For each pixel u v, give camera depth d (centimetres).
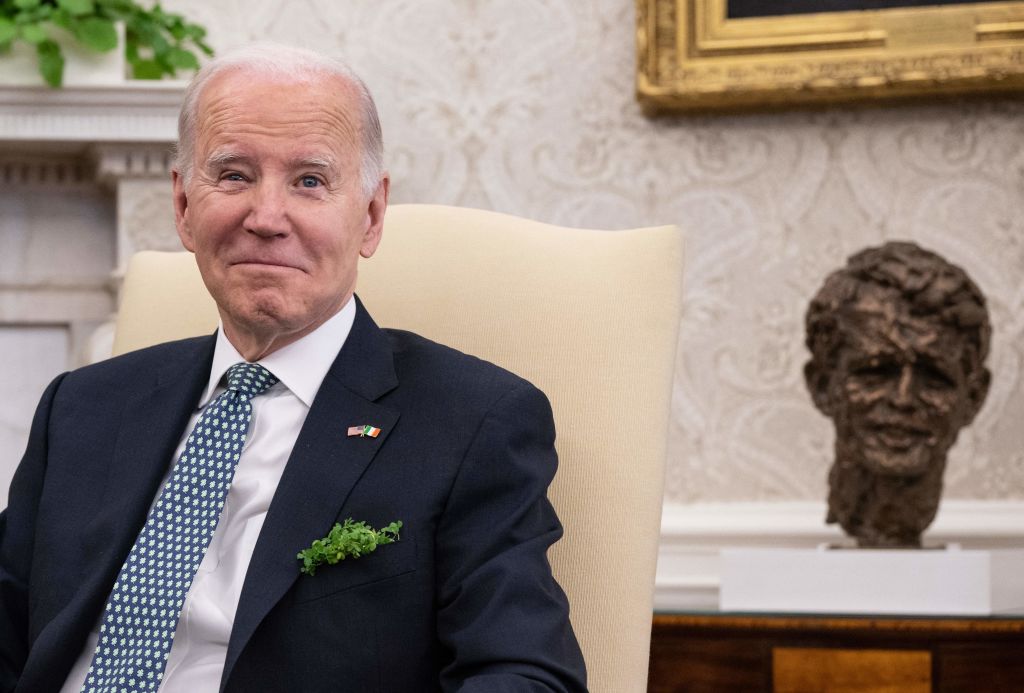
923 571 471
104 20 562
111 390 348
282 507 300
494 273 361
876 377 476
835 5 574
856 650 461
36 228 609
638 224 600
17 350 615
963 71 563
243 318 313
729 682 472
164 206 581
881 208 584
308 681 286
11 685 329
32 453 345
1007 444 570
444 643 290
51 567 320
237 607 289
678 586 582
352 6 620
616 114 604
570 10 608
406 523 296
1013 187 575
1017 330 572
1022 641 452
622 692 317
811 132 589
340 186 316
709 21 582
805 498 584
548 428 316
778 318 589
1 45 560
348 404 316
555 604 289
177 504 313
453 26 615
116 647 300
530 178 608
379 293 369
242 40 623
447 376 318
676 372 595
